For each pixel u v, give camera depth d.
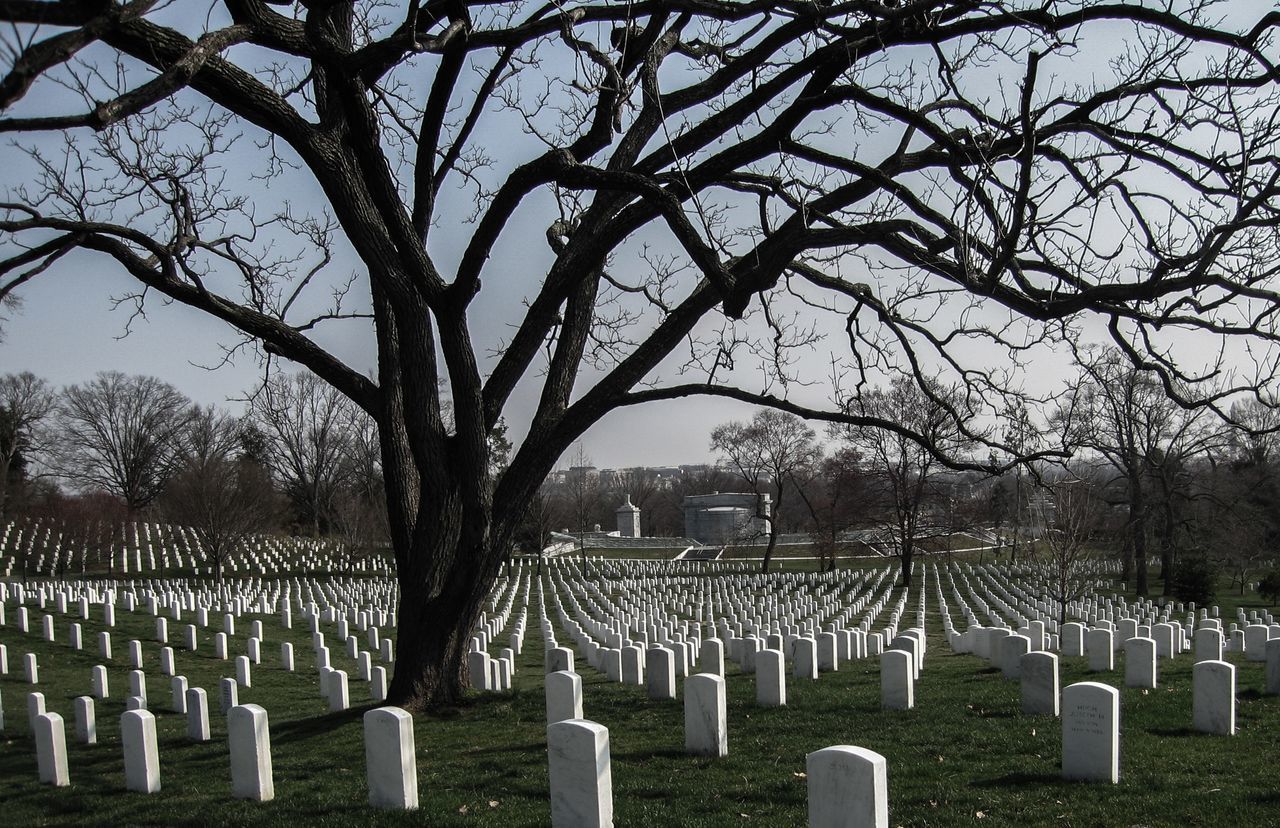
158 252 12.98
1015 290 10.70
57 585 41.81
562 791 7.19
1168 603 35.41
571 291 13.20
